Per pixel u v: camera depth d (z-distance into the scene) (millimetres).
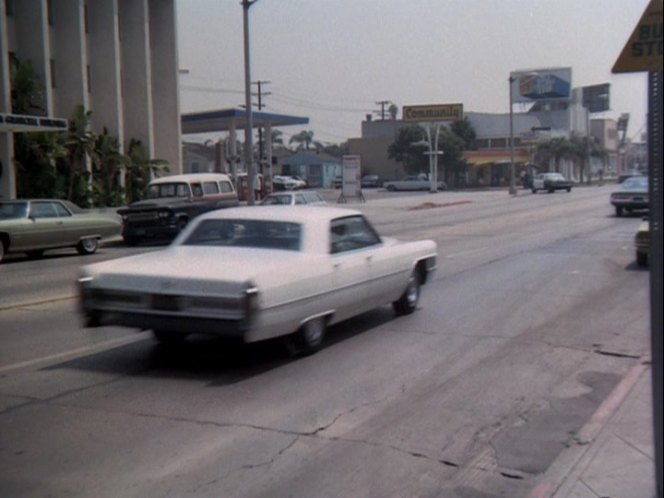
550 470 5551
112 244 26547
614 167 140125
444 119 73250
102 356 8906
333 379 7883
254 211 9617
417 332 10109
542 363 8562
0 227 20453
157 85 43906
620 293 13195
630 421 6434
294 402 7125
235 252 8750
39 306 12672
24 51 35312
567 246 21266
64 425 6512
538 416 6762
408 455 5852
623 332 10117
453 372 8180
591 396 7355
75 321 11156
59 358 8836
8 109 31828
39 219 21453
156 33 43750
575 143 100000
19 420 6648
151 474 5484
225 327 7684
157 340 9492
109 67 39438
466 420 6656
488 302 12375
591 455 5734
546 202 49000
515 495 5148
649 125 4035
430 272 11781
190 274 7875
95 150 35875
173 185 25812
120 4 41312
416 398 7270
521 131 99000
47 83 35250
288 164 99375
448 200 54531
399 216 37188
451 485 5316
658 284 4035
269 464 5664
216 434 6281
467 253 19766
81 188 34938
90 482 5355
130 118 41625
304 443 6086
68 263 20609
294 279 8227
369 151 97812
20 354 9070
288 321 8195
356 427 6465
